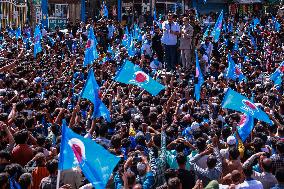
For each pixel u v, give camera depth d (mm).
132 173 7918
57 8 45500
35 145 9898
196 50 22328
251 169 8484
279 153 9328
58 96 15422
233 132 10781
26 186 7609
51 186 8250
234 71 20234
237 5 47938
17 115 11055
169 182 7453
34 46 25266
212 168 8844
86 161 7406
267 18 42219
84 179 8844
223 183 8578
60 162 7281
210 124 12359
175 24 23438
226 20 40562
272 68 25016
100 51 28438
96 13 46156
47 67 21516
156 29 25969
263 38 33750
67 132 7434
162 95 16875
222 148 10219
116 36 32469
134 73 14188
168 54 23547
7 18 46219
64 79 18359
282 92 19172
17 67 19078
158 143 9234
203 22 37062
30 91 13828
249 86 19391
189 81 20203
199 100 16000
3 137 9750
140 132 10344
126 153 9633
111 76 19547
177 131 11172
